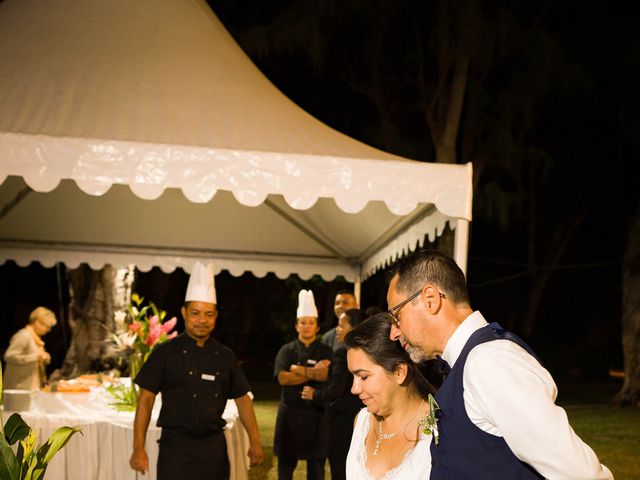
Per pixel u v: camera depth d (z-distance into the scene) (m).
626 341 13.74
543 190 22.44
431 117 15.27
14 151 3.83
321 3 13.91
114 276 10.81
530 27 15.42
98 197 7.13
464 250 4.17
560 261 23.77
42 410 4.89
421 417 2.27
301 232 7.83
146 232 7.77
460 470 1.84
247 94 4.95
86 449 4.66
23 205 7.16
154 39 5.16
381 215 5.82
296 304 19.55
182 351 4.31
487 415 1.78
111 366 10.45
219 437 4.33
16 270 19.25
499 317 23.48
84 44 4.96
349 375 4.72
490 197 15.82
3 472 3.18
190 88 4.79
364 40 15.98
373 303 17.98
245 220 7.63
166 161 3.96
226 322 20.36
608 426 11.24
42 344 7.05
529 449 1.69
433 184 4.14
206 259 8.14
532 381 1.72
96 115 4.30
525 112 16.20
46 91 4.50
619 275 23.00
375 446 2.32
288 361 5.72
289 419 5.57
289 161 4.05
